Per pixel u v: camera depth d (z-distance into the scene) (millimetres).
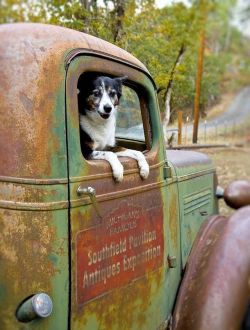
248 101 11719
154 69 3029
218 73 7777
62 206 1499
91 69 1695
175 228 2262
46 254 1471
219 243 2242
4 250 1463
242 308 2021
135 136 2305
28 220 1457
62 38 1592
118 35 3094
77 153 1565
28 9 5668
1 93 1495
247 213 2400
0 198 1474
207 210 2768
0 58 1520
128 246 1832
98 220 1649
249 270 2115
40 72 1494
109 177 1716
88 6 3275
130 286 1854
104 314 1703
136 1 3334
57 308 1497
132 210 1857
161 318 2107
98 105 2188
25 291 1455
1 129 1482
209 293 2039
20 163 1464
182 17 4887
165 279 2145
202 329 1952
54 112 1503
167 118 3016
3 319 1463
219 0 16125
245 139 6789
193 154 2811
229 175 4508
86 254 1596
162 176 2135
